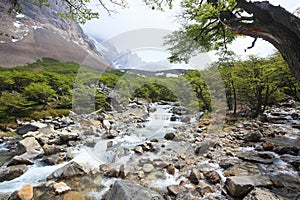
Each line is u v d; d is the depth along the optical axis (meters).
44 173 3.21
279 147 3.72
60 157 3.88
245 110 8.95
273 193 2.12
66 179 2.85
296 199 2.07
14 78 11.51
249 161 3.28
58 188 2.53
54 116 9.44
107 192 2.48
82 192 2.51
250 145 4.19
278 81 7.29
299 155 3.46
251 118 7.71
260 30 2.63
